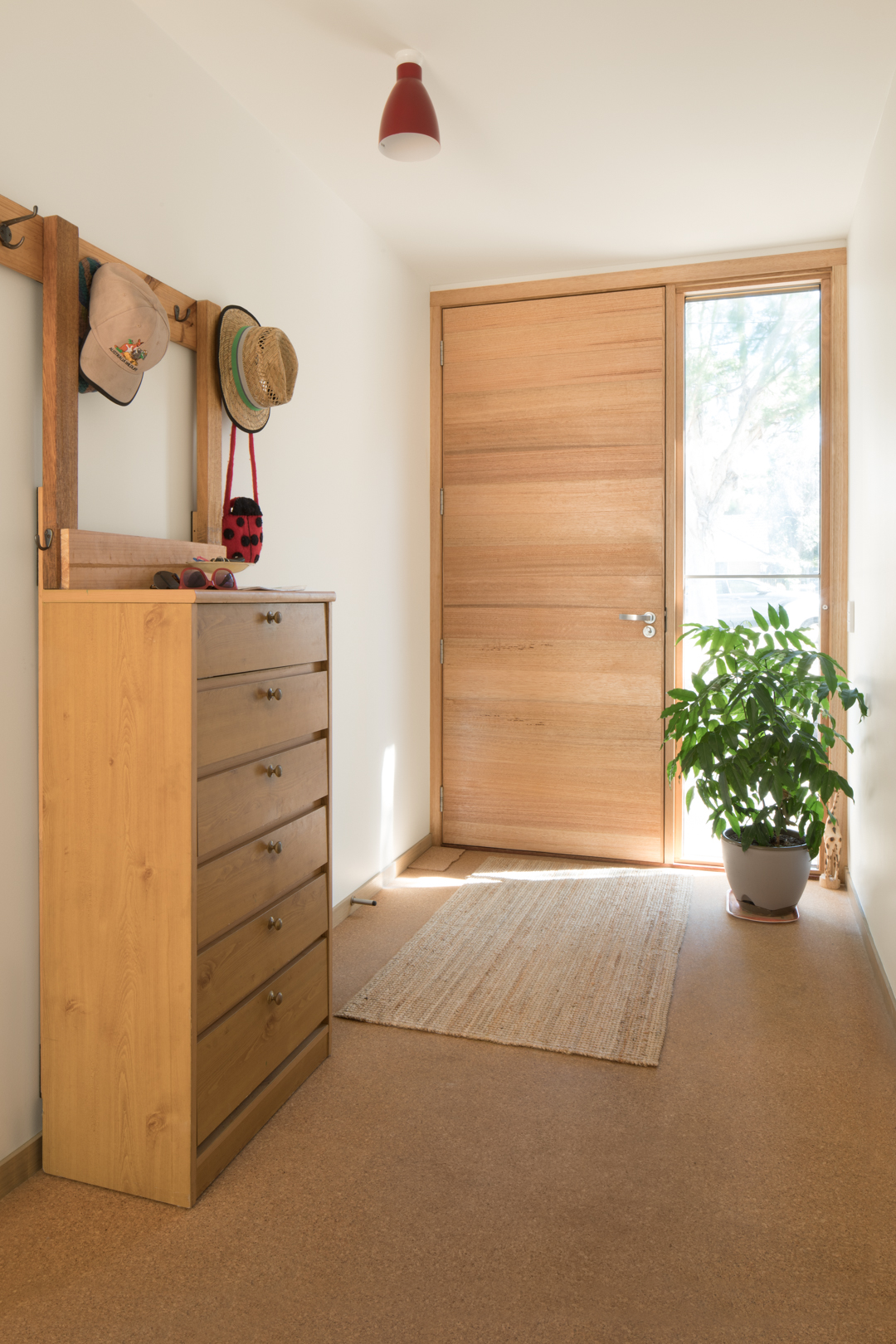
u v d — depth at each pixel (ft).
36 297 5.51
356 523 10.44
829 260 11.21
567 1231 5.11
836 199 10.01
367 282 10.64
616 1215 5.25
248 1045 5.97
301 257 9.00
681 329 11.94
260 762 6.04
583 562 12.39
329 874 7.16
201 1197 5.43
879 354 8.73
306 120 8.20
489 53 7.14
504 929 9.88
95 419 6.15
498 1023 7.68
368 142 8.62
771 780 9.59
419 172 9.27
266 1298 4.63
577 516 12.38
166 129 6.82
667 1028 7.63
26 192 5.45
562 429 12.37
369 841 10.98
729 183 9.57
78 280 5.68
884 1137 6.02
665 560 12.03
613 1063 7.06
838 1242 5.02
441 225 10.66
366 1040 7.44
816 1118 6.27
